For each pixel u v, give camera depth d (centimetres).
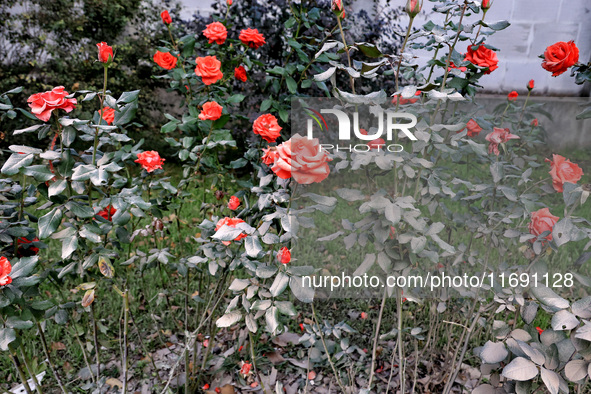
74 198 132
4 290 113
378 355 199
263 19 411
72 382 181
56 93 118
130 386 185
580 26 502
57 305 147
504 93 520
